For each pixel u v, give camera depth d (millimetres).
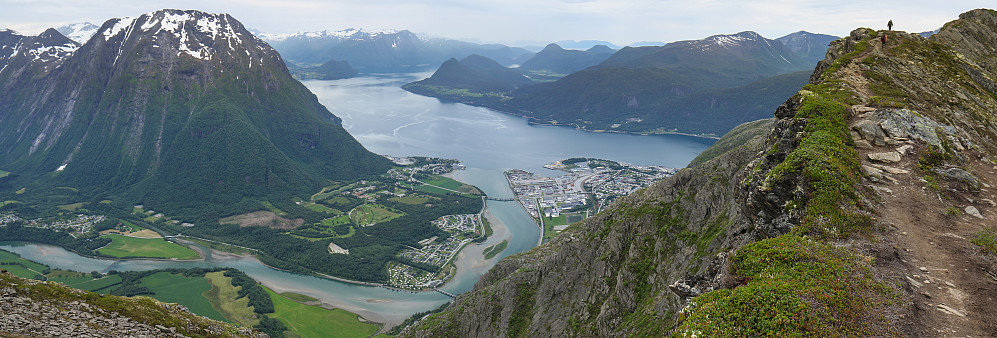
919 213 35531
